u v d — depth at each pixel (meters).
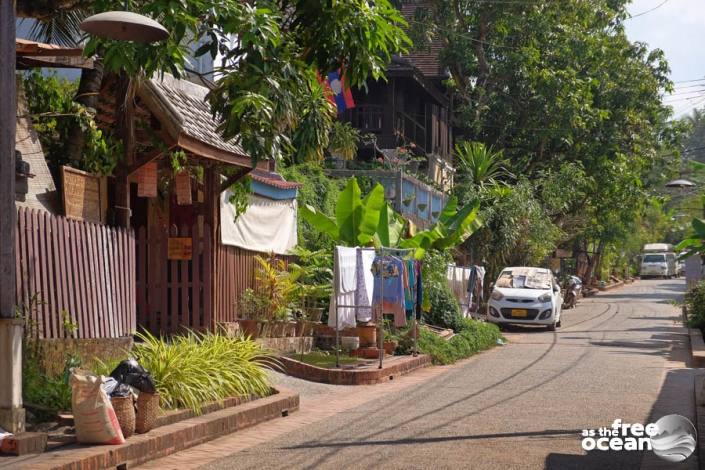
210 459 9.16
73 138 13.26
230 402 11.25
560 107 39.97
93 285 10.99
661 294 59.06
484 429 10.64
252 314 16.86
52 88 13.52
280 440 10.16
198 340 12.60
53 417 9.23
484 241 33.19
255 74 11.31
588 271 62.75
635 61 44.84
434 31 40.41
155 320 15.55
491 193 33.41
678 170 49.56
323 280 19.44
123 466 8.58
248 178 16.16
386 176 26.53
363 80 12.24
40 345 9.95
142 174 13.88
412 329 18.72
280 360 15.50
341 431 10.67
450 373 17.08
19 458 8.05
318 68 12.21
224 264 16.47
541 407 12.41
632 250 83.00
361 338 17.94
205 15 11.42
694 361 18.33
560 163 43.28
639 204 45.59
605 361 19.02
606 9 43.50
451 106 44.38
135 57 10.52
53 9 12.52
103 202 13.58
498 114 40.94
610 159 44.53
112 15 8.38
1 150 8.71
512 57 39.41
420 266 18.84
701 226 30.56
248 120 11.22
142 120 13.56
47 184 12.30
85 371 9.16
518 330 29.08
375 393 14.27
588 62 43.06
